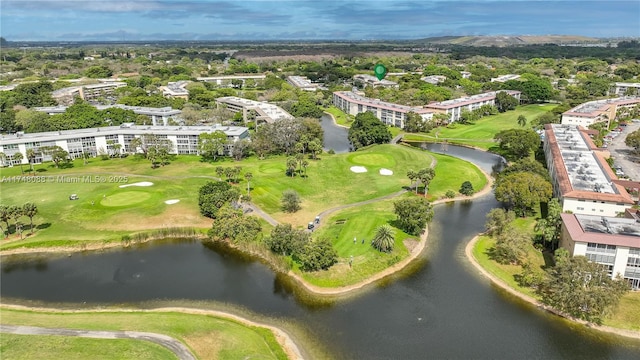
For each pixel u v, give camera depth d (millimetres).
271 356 73688
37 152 177125
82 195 141500
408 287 95062
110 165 175875
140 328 78062
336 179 157875
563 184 121562
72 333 76000
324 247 98312
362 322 83812
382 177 159250
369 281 97188
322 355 75000
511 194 124375
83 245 113312
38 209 131250
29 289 95250
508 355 74938
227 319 84562
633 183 121625
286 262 102312
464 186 146625
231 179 153875
